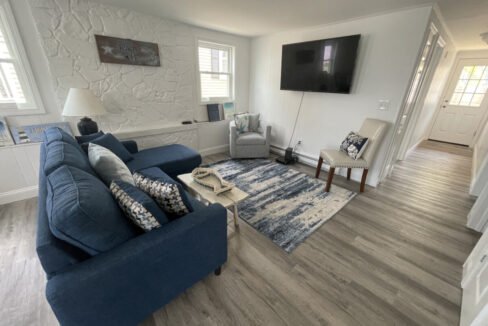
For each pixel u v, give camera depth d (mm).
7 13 2105
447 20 2779
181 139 3699
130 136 3109
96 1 2479
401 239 1967
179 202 1223
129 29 2807
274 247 1845
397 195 2768
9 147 2338
